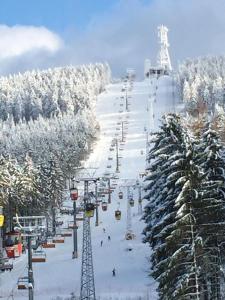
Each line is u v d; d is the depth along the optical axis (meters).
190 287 32.22
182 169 34.06
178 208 33.59
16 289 61.66
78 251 81.38
